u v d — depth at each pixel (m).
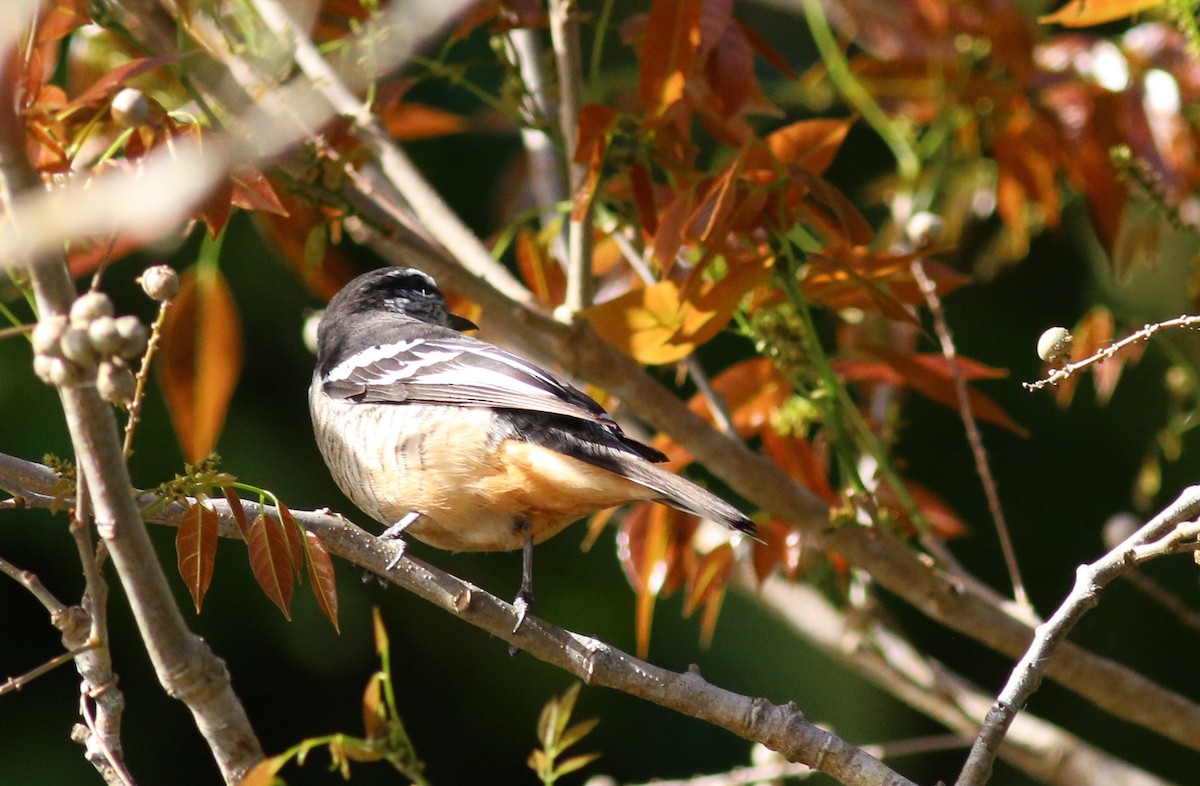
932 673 11.16
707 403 9.94
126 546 5.69
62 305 5.45
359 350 8.95
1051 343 6.14
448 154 14.46
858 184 14.85
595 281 10.22
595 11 14.16
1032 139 9.83
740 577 11.61
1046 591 15.19
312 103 7.84
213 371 8.60
